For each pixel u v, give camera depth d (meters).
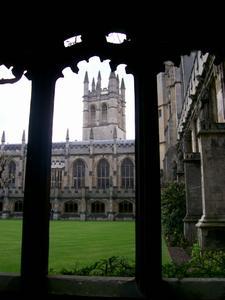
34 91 3.94
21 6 4.18
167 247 16.36
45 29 4.20
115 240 18.27
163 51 4.09
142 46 4.07
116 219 62.44
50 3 4.22
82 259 11.02
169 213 20.42
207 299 3.08
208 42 4.10
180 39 4.12
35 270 3.38
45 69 4.06
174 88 40.88
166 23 4.15
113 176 69.56
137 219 3.52
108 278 3.60
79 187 65.44
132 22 4.19
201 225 12.28
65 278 3.58
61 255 12.05
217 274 4.84
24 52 4.13
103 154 71.12
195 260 6.61
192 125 26.41
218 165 13.02
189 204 17.77
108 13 4.26
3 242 17.09
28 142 3.77
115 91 93.75
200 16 4.11
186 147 30.09
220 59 4.09
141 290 3.24
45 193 3.65
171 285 3.38
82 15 4.27
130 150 70.44
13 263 10.16
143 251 3.37
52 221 52.12
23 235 3.48
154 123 3.74
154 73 3.98
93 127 93.56
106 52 4.13
